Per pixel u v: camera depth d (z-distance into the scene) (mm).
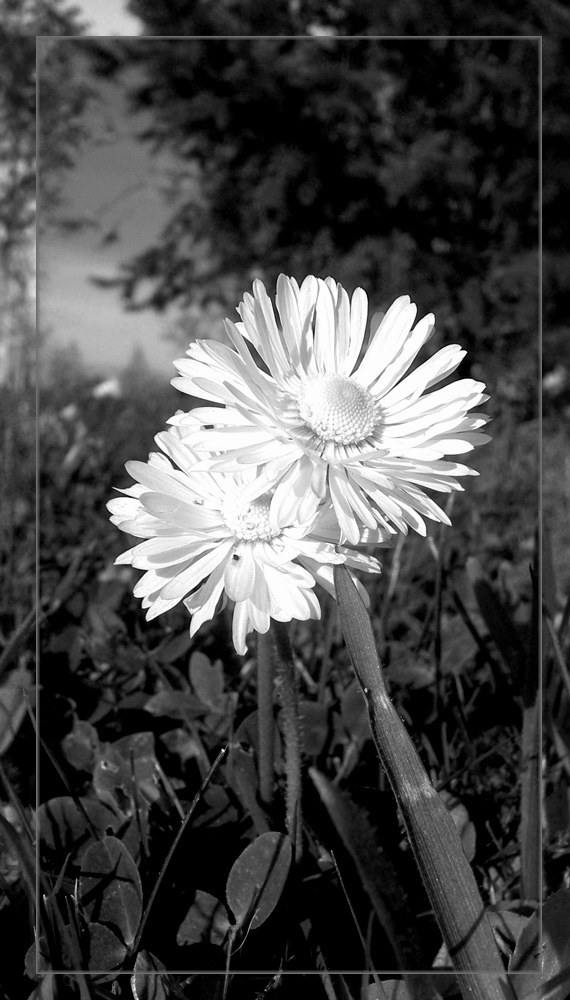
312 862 91
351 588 76
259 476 84
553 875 100
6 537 224
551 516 276
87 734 115
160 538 87
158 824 99
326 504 87
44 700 120
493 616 122
